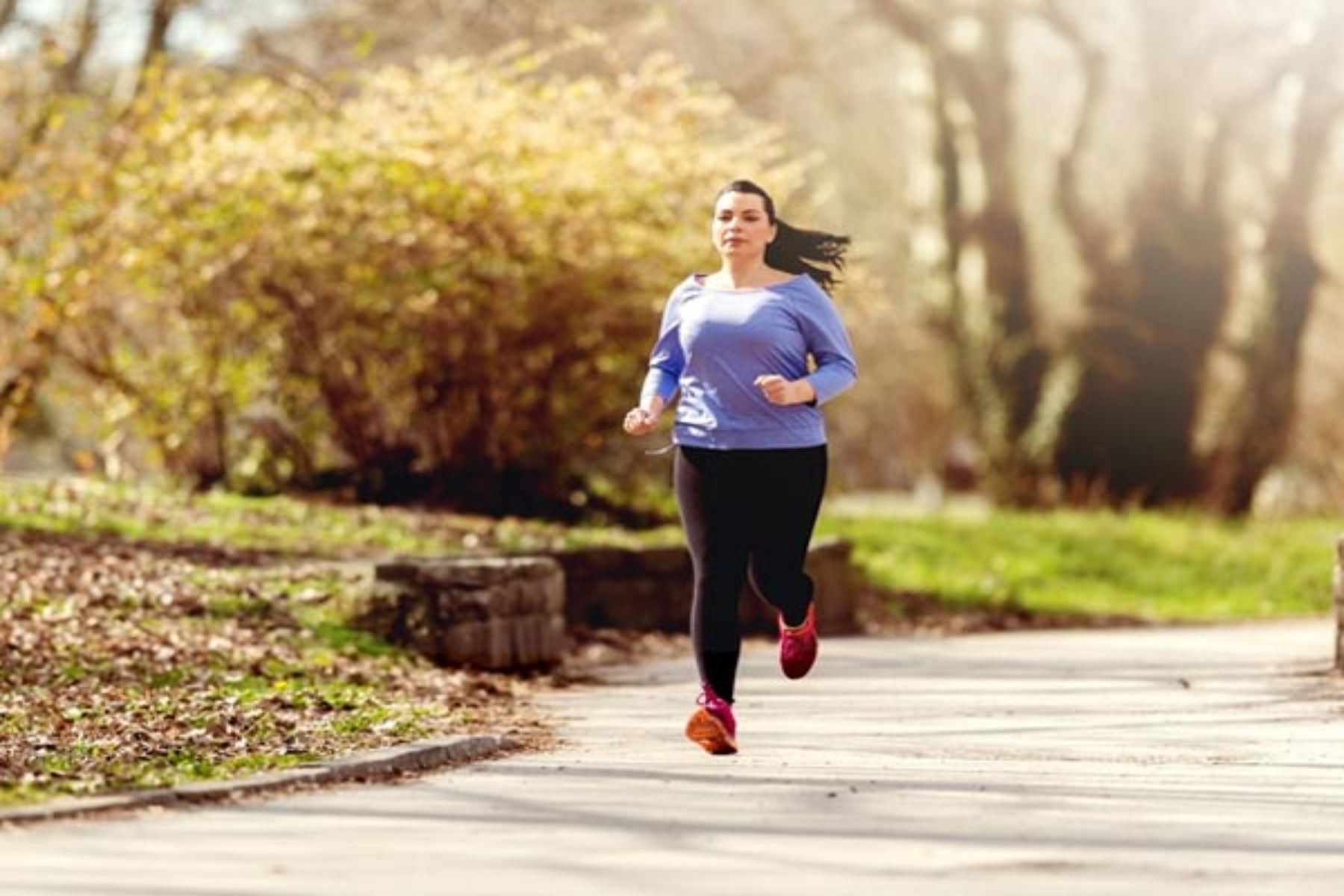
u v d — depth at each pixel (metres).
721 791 15.73
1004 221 70.12
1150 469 68.88
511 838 13.55
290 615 27.31
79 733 18.78
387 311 40.56
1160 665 28.34
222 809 14.83
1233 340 70.31
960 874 12.24
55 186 40.56
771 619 35.00
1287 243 69.31
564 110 43.62
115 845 13.20
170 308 41.31
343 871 12.34
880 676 26.69
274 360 41.59
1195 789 15.88
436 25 59.66
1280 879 12.12
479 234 40.47
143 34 52.22
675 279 41.94
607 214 41.38
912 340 83.81
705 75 72.50
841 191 83.88
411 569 27.14
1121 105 79.06
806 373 17.66
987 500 70.69
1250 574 49.88
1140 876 12.20
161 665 23.59
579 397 42.12
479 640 26.84
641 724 21.17
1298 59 66.88
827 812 14.59
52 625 25.44
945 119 70.75
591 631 32.84
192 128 41.97
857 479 93.06
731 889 11.82
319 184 40.50
